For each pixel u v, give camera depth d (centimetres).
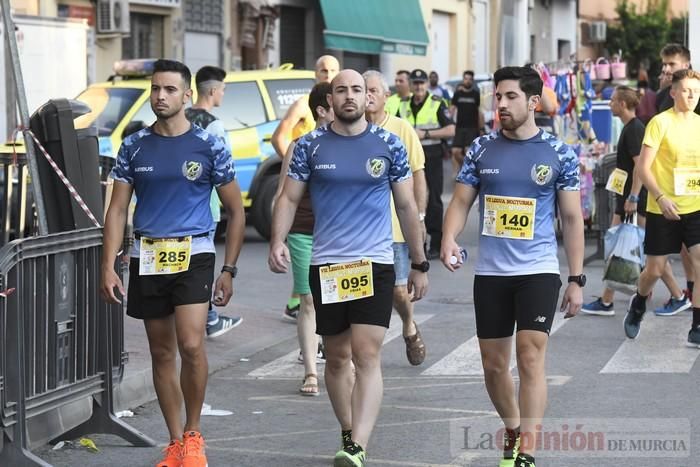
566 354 2281
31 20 3928
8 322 1502
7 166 2550
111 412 1720
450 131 3641
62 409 1778
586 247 3938
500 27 5141
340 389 1579
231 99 3953
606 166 3509
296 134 2362
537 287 1469
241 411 1925
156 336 1577
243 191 3928
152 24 5709
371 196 1539
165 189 1548
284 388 2091
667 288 2930
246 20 6312
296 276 2027
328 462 1619
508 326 1501
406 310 2167
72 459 1644
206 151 1554
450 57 9006
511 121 1473
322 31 7069
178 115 1552
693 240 2316
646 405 1881
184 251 1545
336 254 1534
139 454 1670
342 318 1549
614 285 2602
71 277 1636
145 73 3956
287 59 6844
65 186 1919
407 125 2069
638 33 11631
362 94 1532
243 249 3897
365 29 7150
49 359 1591
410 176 1561
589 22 11825
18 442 1516
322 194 1541
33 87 3956
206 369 1561
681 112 2325
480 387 2047
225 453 1672
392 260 1554
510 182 1481
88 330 1675
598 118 4381
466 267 3525
